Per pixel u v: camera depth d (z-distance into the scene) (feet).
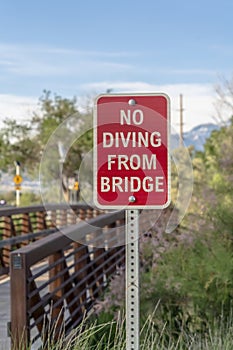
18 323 16.93
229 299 25.03
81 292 23.75
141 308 24.95
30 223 44.32
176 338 23.54
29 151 126.11
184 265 25.50
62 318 20.01
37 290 18.02
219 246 25.35
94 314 24.07
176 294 25.26
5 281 33.22
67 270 21.88
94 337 20.24
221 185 27.32
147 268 28.25
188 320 24.76
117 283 25.88
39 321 17.97
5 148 126.21
